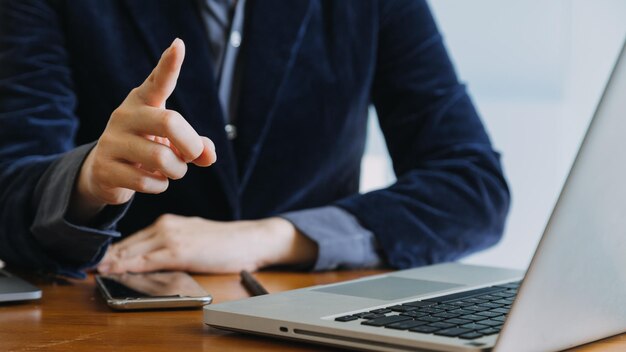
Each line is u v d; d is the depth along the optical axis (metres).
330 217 1.32
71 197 1.03
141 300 0.88
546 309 0.61
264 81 1.51
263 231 1.26
